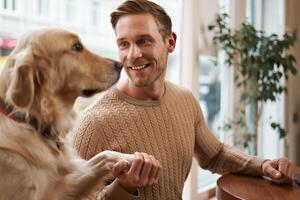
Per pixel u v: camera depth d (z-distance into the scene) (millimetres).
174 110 1361
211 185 3113
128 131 1237
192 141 1392
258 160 1370
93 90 1252
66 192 1025
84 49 1245
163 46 1307
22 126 992
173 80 2686
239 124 3238
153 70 1268
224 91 3273
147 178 1018
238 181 1292
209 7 2949
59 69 1160
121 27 1257
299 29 4098
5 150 938
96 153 1196
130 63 1249
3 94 1018
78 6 2004
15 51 1119
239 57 3109
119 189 1067
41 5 1827
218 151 1481
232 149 1484
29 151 964
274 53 2967
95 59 1252
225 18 3033
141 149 1239
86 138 1200
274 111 3871
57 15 1903
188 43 2672
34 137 1000
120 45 1284
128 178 1014
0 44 1646
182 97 1451
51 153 1021
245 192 1161
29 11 1770
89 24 2064
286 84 3771
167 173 1276
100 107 1267
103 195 1106
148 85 1275
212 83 3115
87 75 1226
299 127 4180
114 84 1283
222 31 2965
